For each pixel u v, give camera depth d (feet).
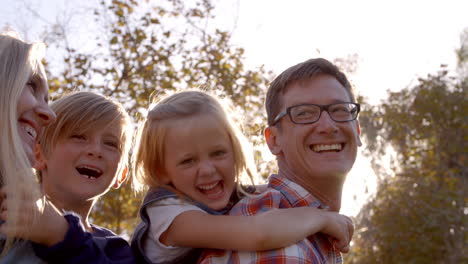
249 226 6.13
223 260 6.31
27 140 5.39
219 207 6.84
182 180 6.75
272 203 6.99
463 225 39.11
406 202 41.91
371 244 42.34
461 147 47.34
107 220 31.58
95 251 5.73
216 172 6.80
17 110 5.25
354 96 7.91
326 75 7.48
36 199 5.11
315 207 7.28
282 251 6.12
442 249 39.34
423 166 46.26
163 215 6.57
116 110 7.66
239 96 35.88
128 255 6.57
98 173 7.38
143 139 7.08
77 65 33.24
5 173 4.96
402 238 40.81
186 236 6.34
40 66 5.65
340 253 7.32
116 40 34.96
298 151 7.34
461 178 44.37
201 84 9.21
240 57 36.94
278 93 7.63
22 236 5.13
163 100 7.39
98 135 7.36
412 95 51.85
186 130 6.73
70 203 7.25
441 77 51.31
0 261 5.15
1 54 5.16
